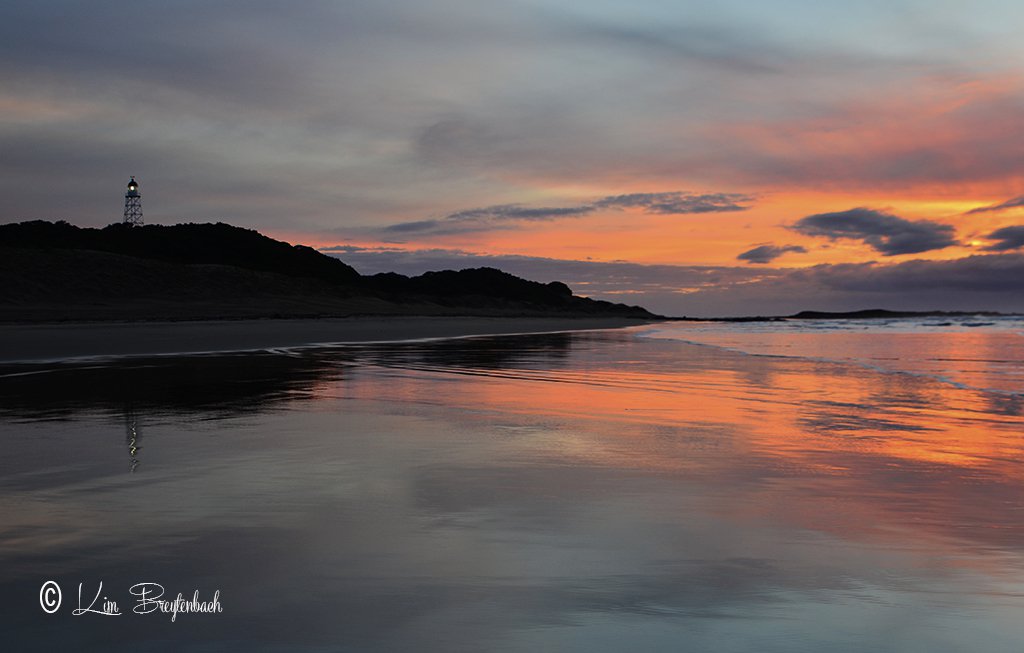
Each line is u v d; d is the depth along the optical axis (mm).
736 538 4641
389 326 60875
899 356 26797
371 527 4820
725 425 9656
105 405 11133
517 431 8938
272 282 125562
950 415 11078
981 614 3498
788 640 3193
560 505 5422
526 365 20969
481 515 5129
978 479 6465
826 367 21031
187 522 4906
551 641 3162
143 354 24172
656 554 4316
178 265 117625
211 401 11734
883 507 5457
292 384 14633
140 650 3082
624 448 7824
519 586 3787
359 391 13453
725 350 30734
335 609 3479
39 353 23812
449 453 7457
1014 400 13109
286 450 7559
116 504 5355
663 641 3176
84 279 99688
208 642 3141
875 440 8578
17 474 6363
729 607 3543
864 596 3701
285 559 4176
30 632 3232
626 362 22641
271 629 3264
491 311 165750
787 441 8414
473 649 3088
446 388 14273
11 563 4102
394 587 3756
